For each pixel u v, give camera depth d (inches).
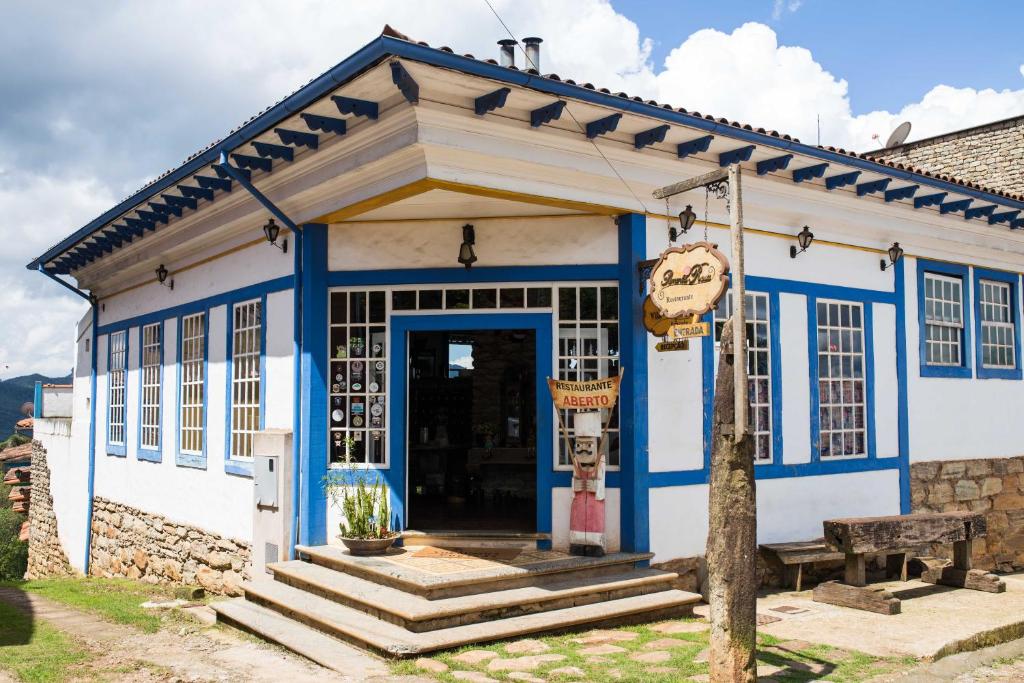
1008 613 306.7
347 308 347.3
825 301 400.8
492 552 323.0
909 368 432.1
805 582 370.9
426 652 240.8
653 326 321.1
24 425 973.2
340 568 314.2
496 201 315.6
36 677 232.4
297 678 229.0
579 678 220.4
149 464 491.2
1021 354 495.2
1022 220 458.9
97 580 496.7
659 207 336.2
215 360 422.0
